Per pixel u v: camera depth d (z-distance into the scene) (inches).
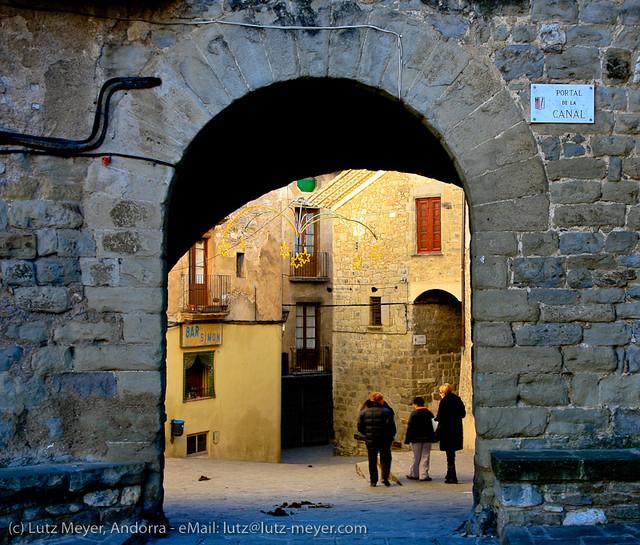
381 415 531.5
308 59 279.3
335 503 422.6
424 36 280.8
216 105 277.3
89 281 270.8
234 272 944.3
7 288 266.2
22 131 270.2
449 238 1007.6
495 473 264.5
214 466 729.0
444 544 261.7
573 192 278.1
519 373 273.1
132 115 274.8
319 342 1268.5
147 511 269.3
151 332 271.6
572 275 275.9
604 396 273.1
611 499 260.4
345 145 404.2
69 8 273.0
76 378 268.7
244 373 935.7
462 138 279.6
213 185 397.4
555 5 281.9
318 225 1254.9
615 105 280.7
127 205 273.3
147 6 276.1
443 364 1061.8
